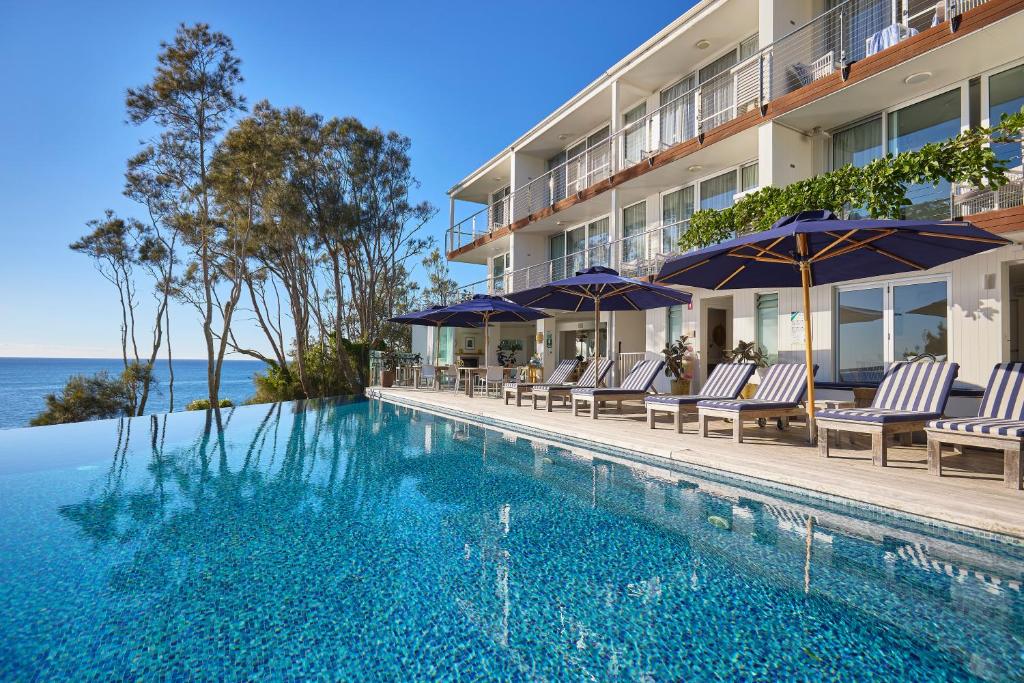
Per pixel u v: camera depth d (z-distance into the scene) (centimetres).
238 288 2220
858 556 327
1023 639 231
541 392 1053
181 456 681
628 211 1631
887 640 232
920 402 547
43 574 305
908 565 312
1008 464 405
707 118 1176
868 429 502
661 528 383
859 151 998
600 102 1595
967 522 350
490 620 253
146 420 1109
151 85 1962
